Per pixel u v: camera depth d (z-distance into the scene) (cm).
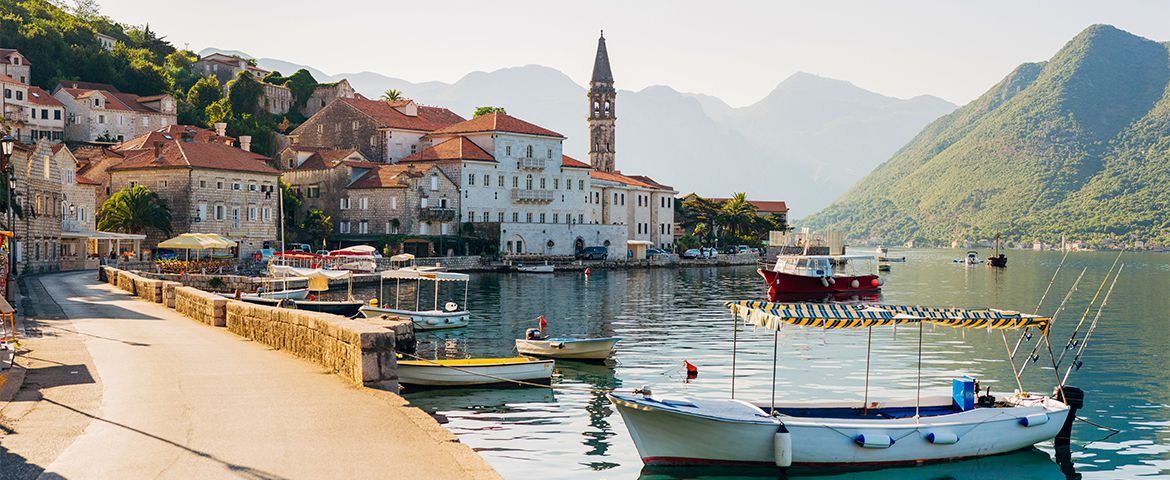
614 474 2916
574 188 16938
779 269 11944
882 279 16000
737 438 2858
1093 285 13638
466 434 3366
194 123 18562
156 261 10469
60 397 2523
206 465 1864
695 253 18638
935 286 13825
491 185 15575
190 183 12350
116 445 2009
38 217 9769
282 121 19725
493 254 15075
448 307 6956
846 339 6044
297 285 9775
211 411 2367
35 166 9662
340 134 17138
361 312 6662
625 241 17362
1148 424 3731
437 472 1831
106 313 5147
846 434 2917
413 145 16962
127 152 13762
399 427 2202
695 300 9650
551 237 15988
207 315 4603
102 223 11938
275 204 13475
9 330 4072
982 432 3106
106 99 16750
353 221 14688
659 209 19812
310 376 2900
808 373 4747
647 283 12500
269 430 2164
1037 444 3381
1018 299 10969
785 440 2830
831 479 2930
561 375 4647
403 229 14325
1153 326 7306
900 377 4653
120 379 2823
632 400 2875
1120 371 4972
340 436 2112
